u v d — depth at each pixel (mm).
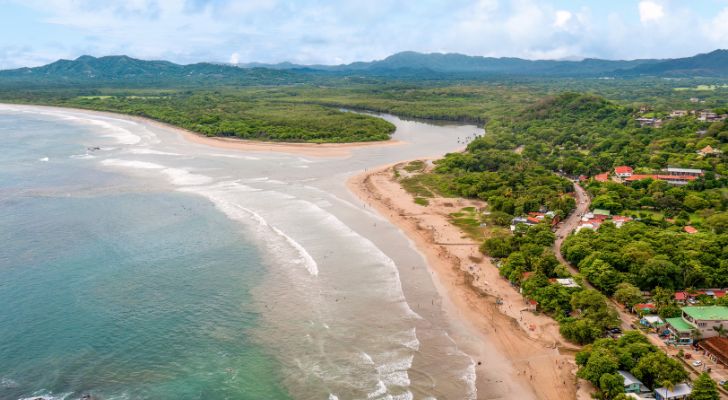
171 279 98125
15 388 67062
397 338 80438
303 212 139000
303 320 84688
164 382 69000
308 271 102438
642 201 144375
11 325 81562
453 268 107375
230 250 111875
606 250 105812
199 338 79188
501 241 115125
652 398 66562
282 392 67312
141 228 124812
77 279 97500
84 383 68500
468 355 76938
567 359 76438
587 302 85625
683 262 99562
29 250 110500
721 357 73875
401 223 134500
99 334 79750
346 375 70938
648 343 74312
